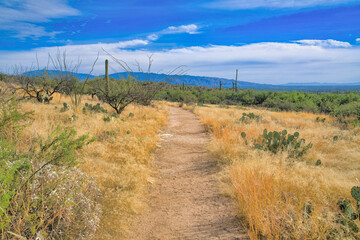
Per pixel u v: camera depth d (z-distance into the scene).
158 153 7.24
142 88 15.69
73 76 12.88
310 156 6.12
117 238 2.84
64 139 3.22
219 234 2.97
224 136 7.75
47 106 11.52
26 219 2.26
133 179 4.43
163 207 3.80
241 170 4.51
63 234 2.54
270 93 42.00
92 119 9.50
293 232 2.75
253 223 3.10
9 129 4.66
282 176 4.24
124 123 9.76
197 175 5.34
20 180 2.63
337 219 2.94
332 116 17.62
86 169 4.37
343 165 5.62
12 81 16.67
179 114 19.59
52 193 2.56
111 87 13.66
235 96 48.28
